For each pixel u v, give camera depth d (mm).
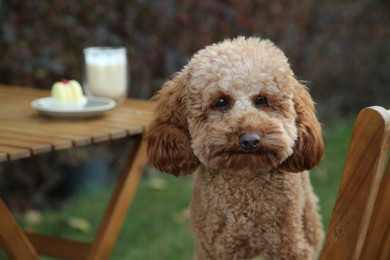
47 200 5434
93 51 3352
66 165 5434
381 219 1779
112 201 3051
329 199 5113
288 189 2346
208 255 2428
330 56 7477
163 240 4395
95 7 5160
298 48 6922
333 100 7703
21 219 4953
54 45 4973
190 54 5715
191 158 2420
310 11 7227
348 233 1692
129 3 5352
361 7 7648
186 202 5121
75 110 2926
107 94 3334
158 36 5547
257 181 2320
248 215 2342
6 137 2631
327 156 6324
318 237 2611
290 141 2258
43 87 5008
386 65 8188
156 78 5633
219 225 2383
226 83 2266
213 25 5887
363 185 1660
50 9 4930
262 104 2316
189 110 2385
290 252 2336
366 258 1793
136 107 3270
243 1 6141
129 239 4449
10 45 4789
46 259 4117
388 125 1621
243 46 2348
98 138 2676
